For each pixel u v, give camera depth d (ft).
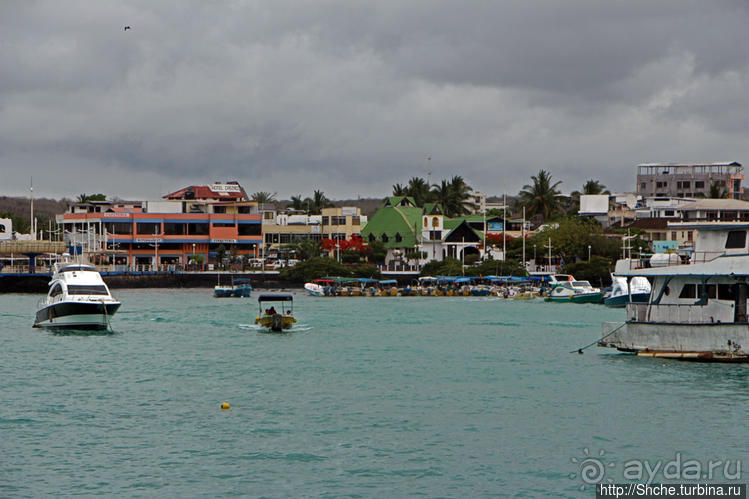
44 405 151.94
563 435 132.77
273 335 258.57
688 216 568.82
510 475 115.03
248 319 312.71
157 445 127.13
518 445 127.95
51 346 227.81
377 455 122.83
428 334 262.06
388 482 111.96
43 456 121.60
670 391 159.22
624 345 192.03
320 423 140.15
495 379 177.47
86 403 153.89
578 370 186.19
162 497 106.42
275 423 140.05
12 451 123.75
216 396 160.76
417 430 135.74
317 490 108.99
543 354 213.25
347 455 122.72
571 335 259.19
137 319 311.06
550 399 156.56
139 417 143.54
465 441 129.80
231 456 122.11
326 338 250.37
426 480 112.88
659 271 186.50
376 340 245.45
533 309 373.40
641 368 182.29
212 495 107.14
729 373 173.47
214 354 214.69
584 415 144.05
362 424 139.44
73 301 255.91
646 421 139.54
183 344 234.58
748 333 171.12
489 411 148.05
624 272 195.72
